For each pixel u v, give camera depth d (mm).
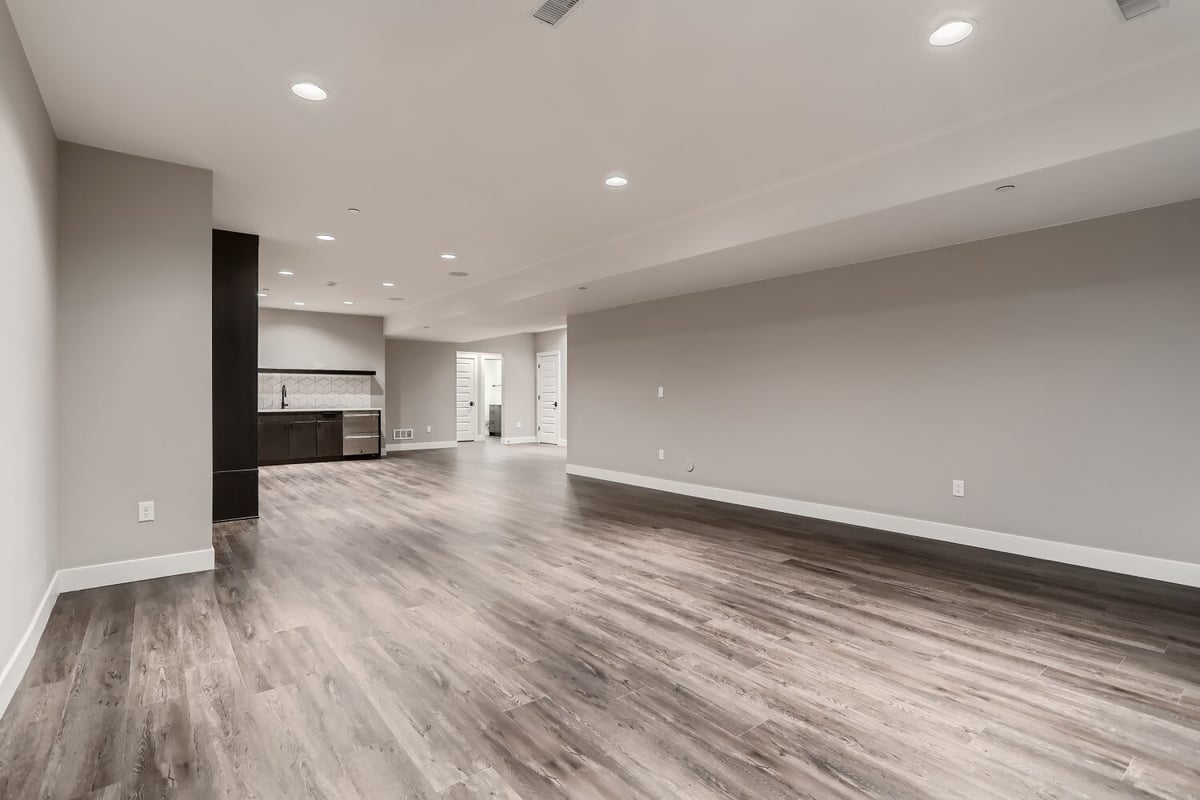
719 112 2998
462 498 6227
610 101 2883
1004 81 2707
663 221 4797
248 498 5164
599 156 3521
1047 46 2436
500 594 3285
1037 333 3961
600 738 1928
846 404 5035
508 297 6859
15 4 2107
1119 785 1706
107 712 2062
